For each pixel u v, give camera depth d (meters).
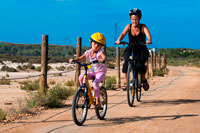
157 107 8.71
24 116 7.91
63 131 5.90
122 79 24.53
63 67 50.19
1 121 7.23
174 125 6.30
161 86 16.52
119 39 9.07
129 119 7.04
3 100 11.74
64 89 11.74
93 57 6.76
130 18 9.01
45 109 9.06
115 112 8.03
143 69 9.21
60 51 132.88
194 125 6.26
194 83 18.39
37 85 17.00
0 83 21.64
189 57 137.25
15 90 16.45
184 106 8.78
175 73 36.69
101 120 7.00
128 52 9.04
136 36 9.02
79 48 12.55
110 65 55.88
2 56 74.50
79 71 12.91
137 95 9.74
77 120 6.25
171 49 169.25
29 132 6.01
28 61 67.38
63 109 9.09
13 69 40.44
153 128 6.05
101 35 6.65
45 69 10.03
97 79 6.57
